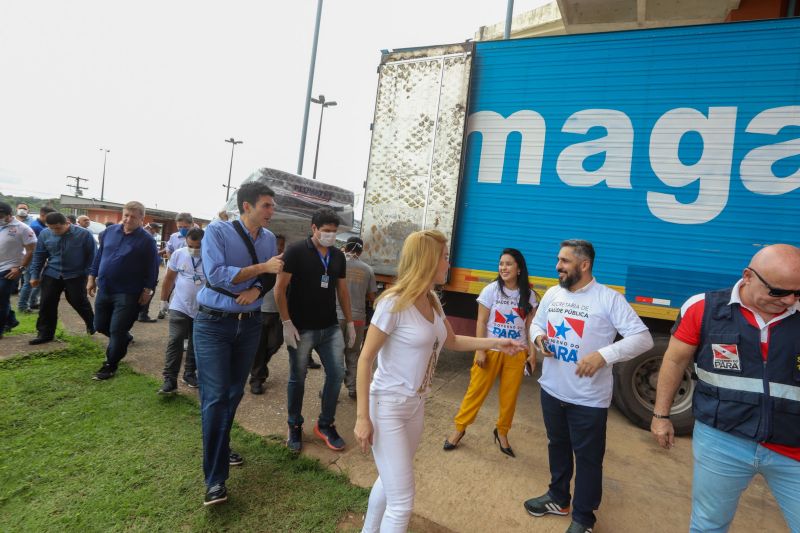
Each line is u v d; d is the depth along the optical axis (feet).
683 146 12.48
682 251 12.41
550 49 14.10
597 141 13.43
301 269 9.81
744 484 5.71
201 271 12.52
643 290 12.76
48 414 10.68
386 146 15.96
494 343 6.93
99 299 13.25
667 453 11.27
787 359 5.28
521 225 14.30
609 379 7.39
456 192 14.79
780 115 11.61
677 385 6.32
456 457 10.20
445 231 14.92
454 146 14.89
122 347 13.32
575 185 13.65
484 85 14.94
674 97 12.63
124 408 11.27
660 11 22.15
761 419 5.36
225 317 8.23
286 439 10.33
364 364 5.88
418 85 15.55
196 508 7.63
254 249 8.74
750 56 11.93
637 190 12.93
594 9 22.86
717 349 5.70
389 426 5.93
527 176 14.26
